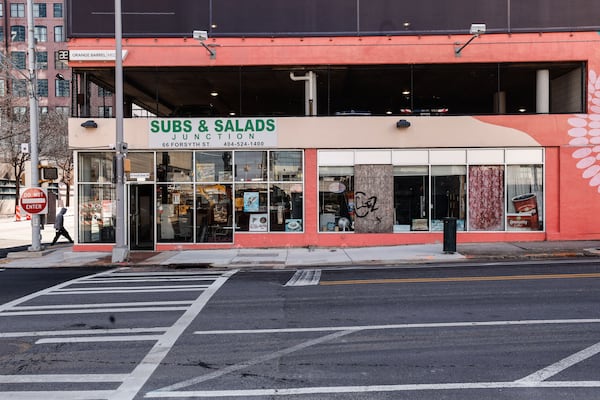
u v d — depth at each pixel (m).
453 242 15.21
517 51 17.33
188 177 17.91
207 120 17.69
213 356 5.90
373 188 17.73
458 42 17.33
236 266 14.23
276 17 17.59
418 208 17.73
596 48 17.33
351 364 5.54
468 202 17.64
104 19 17.55
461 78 18.12
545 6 17.39
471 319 7.43
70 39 17.47
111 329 7.20
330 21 17.53
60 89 70.19
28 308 8.71
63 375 5.33
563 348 5.98
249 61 17.59
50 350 6.24
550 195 17.58
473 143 17.55
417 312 7.95
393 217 17.75
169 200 17.92
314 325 7.24
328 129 17.67
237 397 4.65
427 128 17.62
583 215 17.48
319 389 4.82
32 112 17.69
